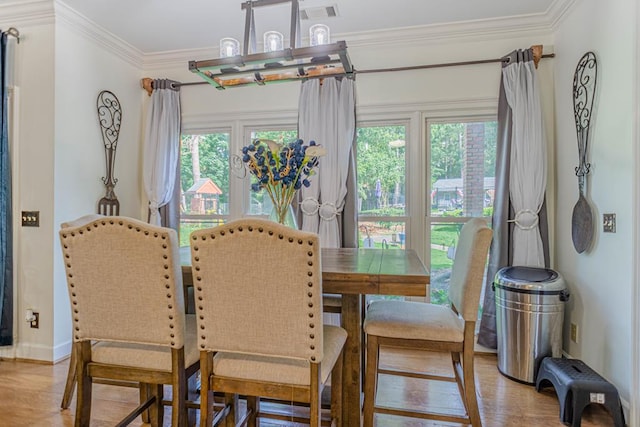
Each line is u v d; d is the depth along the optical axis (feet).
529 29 9.13
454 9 8.66
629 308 6.06
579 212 7.59
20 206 8.71
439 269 9.95
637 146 5.87
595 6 7.11
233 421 5.32
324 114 9.84
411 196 9.96
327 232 9.59
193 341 4.99
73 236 4.42
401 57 9.93
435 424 6.17
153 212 10.90
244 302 4.04
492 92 9.38
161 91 11.10
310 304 3.90
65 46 8.89
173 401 4.54
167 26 9.53
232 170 11.02
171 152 11.02
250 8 6.73
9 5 8.47
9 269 8.55
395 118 9.99
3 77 8.38
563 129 8.44
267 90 10.73
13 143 8.70
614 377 6.45
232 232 3.90
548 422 6.19
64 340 8.82
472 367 5.21
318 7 8.52
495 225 9.04
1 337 8.50
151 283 4.37
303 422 5.30
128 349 4.69
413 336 5.33
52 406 6.59
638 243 5.86
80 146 9.36
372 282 4.66
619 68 6.34
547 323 7.50
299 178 6.34
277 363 4.19
